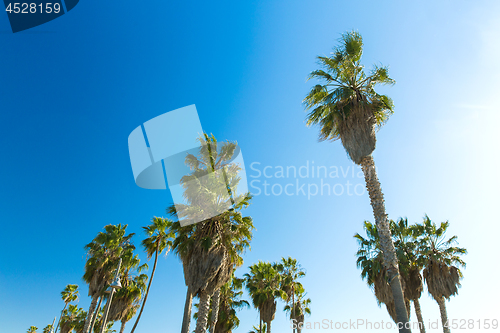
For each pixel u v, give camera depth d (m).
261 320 23.62
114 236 21.64
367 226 19.55
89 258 20.95
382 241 9.63
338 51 12.21
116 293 19.92
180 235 12.55
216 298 19.19
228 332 22.53
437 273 18.73
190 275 11.23
